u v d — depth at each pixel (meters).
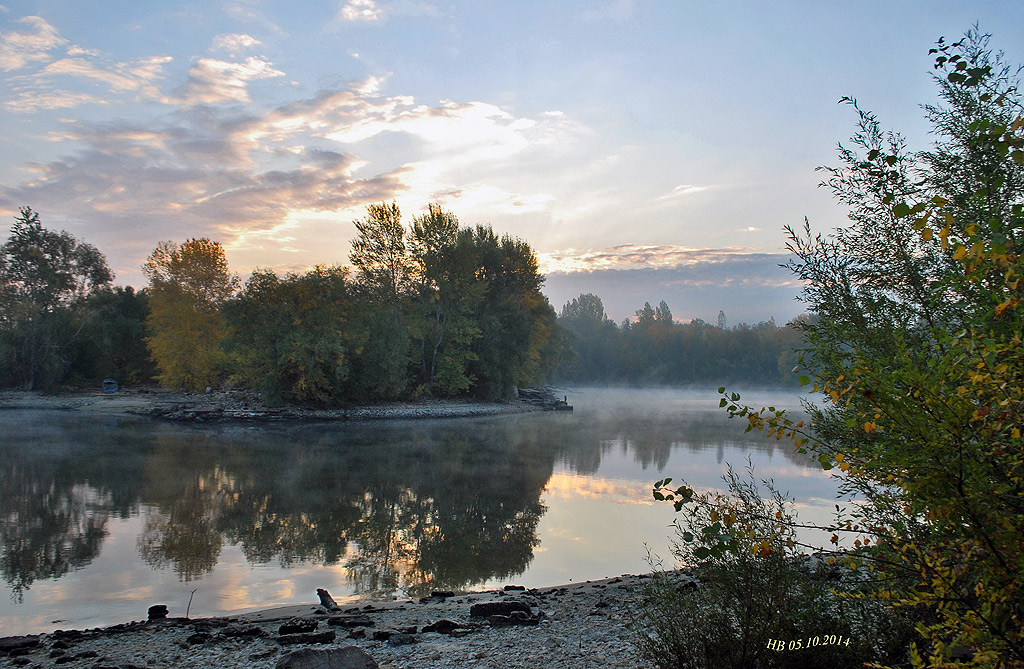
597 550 14.99
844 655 4.66
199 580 12.46
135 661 6.97
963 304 4.11
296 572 13.14
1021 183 4.37
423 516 18.77
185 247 63.97
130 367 80.25
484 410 64.69
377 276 64.38
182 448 33.78
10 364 69.56
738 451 34.25
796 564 5.13
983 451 2.94
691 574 5.49
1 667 6.90
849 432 4.59
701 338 167.25
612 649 6.75
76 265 80.19
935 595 3.26
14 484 22.78
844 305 5.35
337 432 45.09
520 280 75.88
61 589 11.73
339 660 5.93
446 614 9.27
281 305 54.72
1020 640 2.88
